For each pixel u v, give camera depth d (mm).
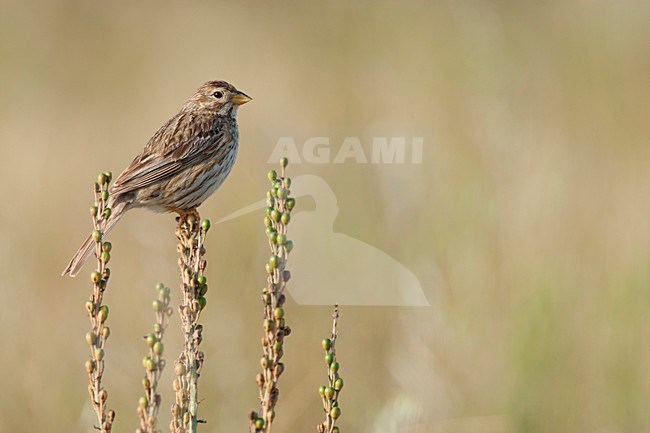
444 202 12688
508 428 10234
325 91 17875
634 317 11344
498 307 11305
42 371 10984
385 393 10773
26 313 11609
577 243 12711
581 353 11078
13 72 22000
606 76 18297
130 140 16984
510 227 12570
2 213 13273
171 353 10766
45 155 16062
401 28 22094
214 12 25438
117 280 12242
